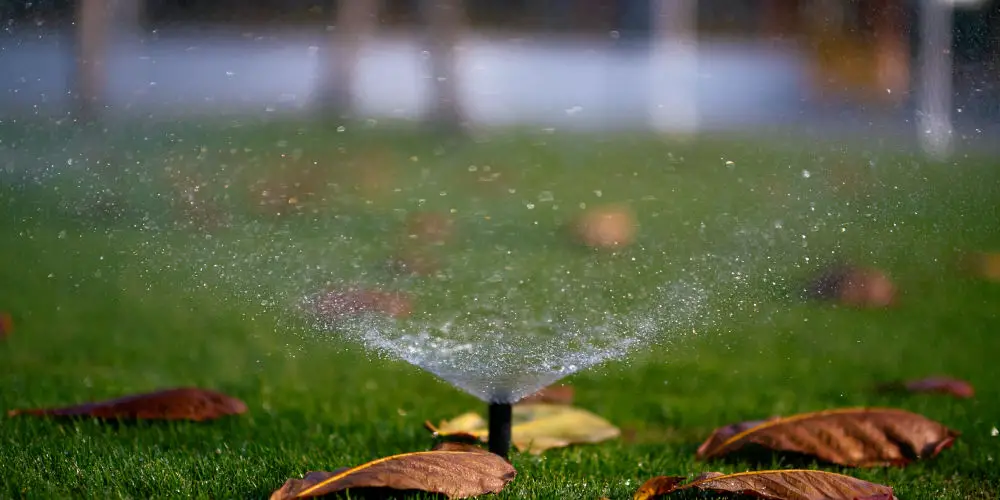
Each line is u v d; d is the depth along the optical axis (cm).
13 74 841
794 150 1055
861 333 503
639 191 955
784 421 319
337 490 243
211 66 1684
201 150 943
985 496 294
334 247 636
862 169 589
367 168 1047
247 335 492
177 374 429
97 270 589
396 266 593
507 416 295
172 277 568
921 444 314
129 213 618
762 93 1839
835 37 1380
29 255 613
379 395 403
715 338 490
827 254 557
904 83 966
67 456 302
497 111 1834
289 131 1366
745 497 266
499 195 948
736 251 563
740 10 1884
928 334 507
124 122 979
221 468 296
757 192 807
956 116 593
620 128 1638
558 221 791
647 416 386
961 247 630
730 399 406
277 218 713
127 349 466
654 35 1916
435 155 1240
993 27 536
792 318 526
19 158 666
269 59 1731
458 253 656
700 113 1817
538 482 286
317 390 409
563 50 1908
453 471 257
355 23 1741
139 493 275
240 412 353
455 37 1652
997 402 393
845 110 1007
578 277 557
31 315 523
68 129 818
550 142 1412
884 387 411
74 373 427
